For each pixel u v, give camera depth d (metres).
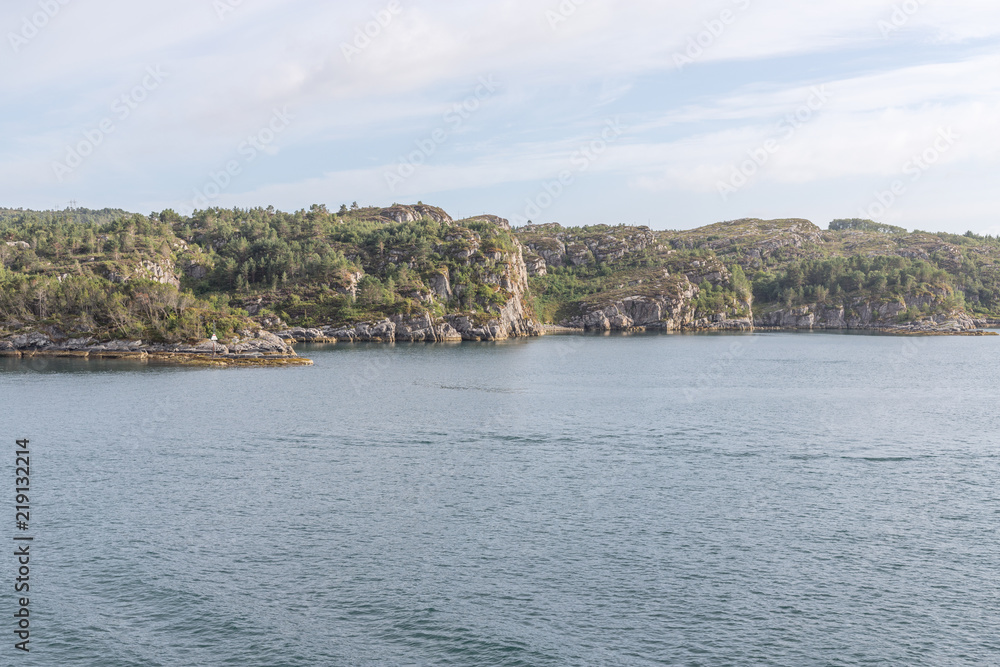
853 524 58.09
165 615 43.16
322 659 38.66
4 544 53.53
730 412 113.62
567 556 51.53
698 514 60.47
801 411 115.06
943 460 79.75
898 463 78.25
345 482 70.19
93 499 64.44
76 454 81.62
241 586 46.84
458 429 97.75
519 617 42.97
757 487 68.38
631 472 74.00
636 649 39.56
